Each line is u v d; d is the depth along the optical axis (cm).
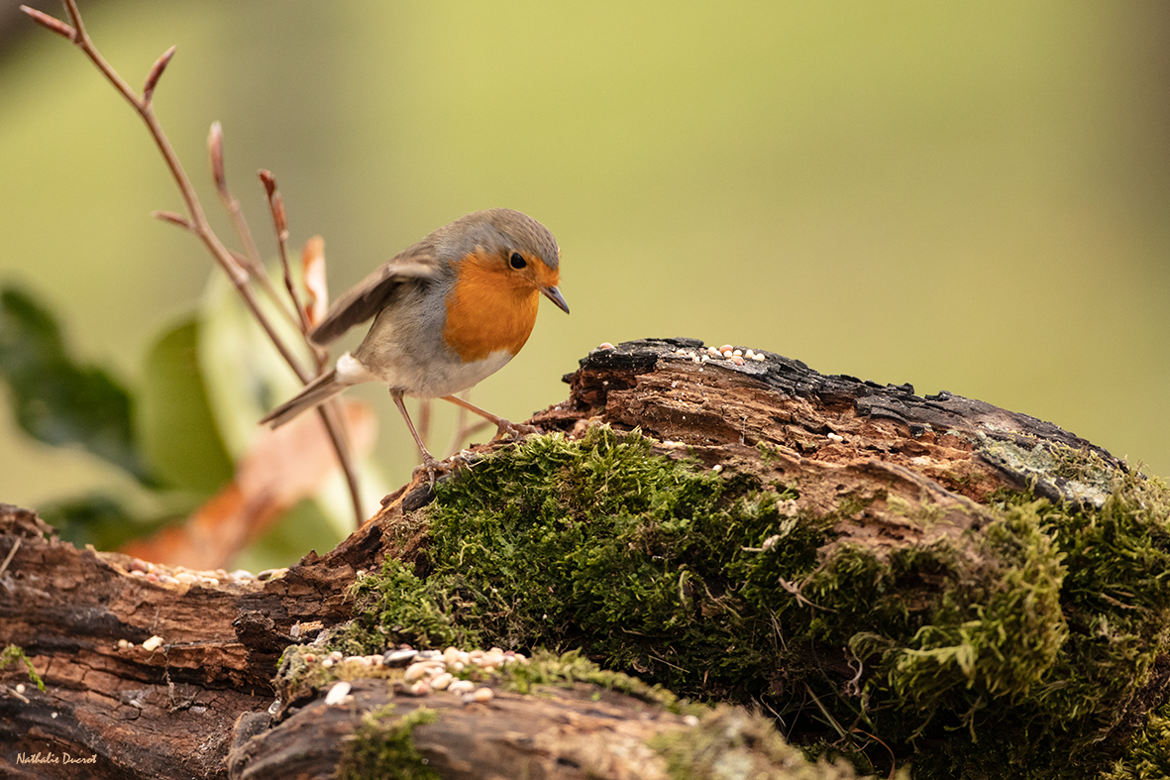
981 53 2639
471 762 482
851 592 567
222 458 1030
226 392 1009
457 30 2838
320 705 532
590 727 491
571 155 2475
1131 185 2277
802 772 462
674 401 671
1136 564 572
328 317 711
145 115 865
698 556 617
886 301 2086
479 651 585
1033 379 1869
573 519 640
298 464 960
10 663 685
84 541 993
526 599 626
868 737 608
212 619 687
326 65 2594
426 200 2373
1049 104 2452
